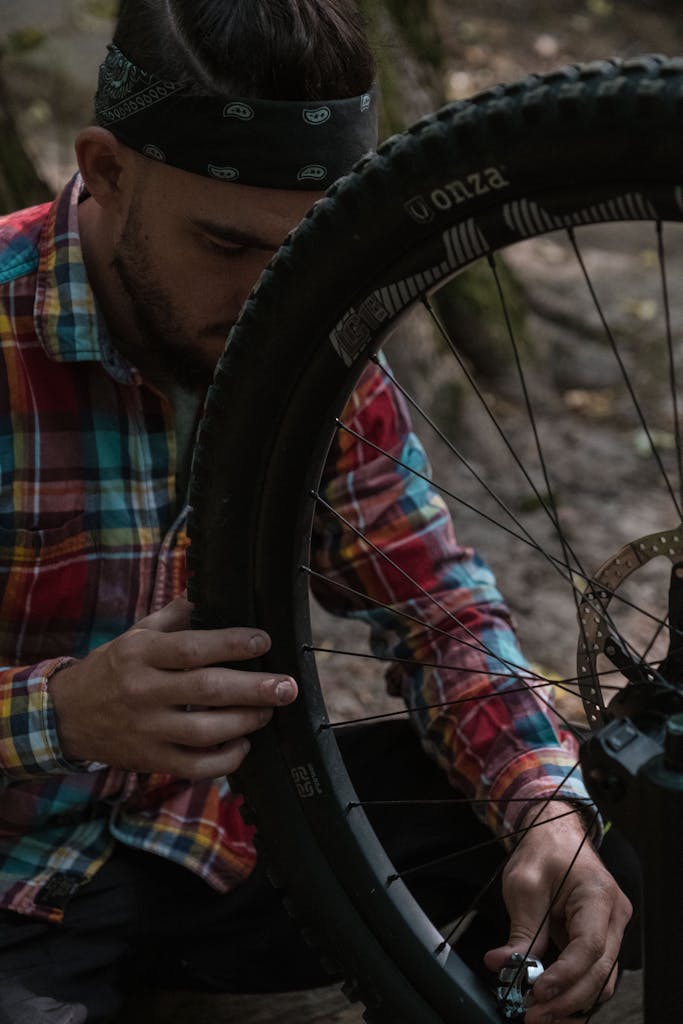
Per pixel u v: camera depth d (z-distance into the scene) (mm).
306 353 1125
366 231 1064
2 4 6125
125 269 1304
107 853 1483
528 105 981
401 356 3369
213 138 1192
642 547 1179
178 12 1194
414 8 3502
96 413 1387
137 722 1202
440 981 1302
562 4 7477
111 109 1251
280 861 1307
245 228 1223
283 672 1248
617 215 996
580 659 1233
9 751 1266
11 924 1426
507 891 1348
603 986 1281
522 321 3969
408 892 1336
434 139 1020
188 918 1490
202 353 1315
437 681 1500
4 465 1355
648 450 3553
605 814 1040
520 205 1018
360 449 1535
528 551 3045
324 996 1646
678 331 4227
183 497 1452
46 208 1420
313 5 1203
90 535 1395
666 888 1016
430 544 1546
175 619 1251
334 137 1203
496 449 3479
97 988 1441
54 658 1353
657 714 1081
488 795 1437
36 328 1350
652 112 943
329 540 1562
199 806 1507
